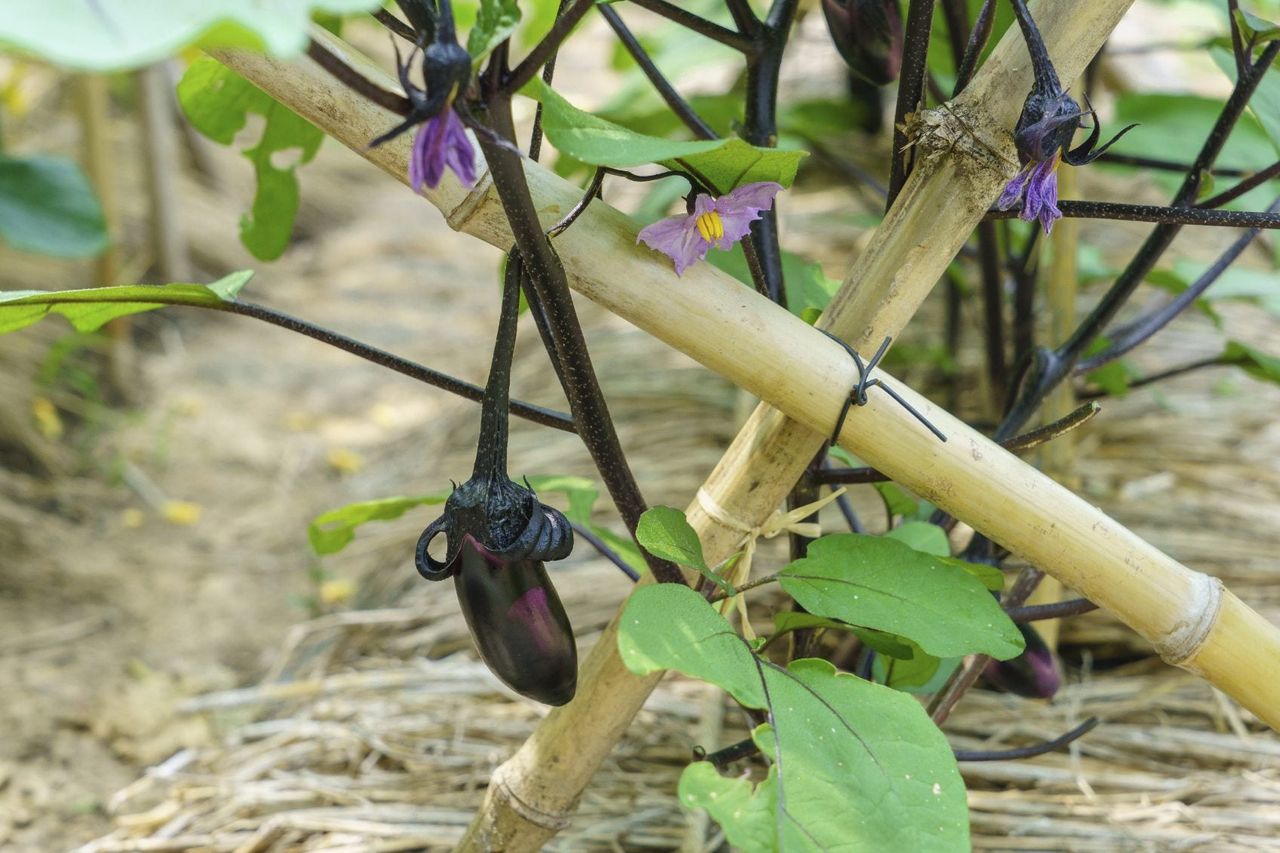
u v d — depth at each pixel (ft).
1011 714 4.28
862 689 3.26
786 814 3.16
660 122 4.50
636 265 3.27
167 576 5.90
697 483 5.27
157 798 4.42
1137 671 4.43
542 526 3.25
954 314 5.38
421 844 4.09
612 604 4.76
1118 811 4.02
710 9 5.69
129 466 6.82
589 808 4.09
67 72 8.62
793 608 4.23
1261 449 5.33
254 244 3.93
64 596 5.70
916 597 3.33
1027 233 4.65
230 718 4.80
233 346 8.23
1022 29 3.16
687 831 3.98
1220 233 6.92
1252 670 3.40
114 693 4.97
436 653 4.83
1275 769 4.13
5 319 3.42
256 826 4.19
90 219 6.22
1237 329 6.13
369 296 9.02
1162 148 4.43
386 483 6.49
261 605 5.67
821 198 7.57
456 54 2.99
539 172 3.29
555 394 6.23
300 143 3.83
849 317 3.36
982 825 4.01
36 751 4.61
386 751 4.31
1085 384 4.45
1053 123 3.14
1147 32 10.08
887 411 3.32
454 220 3.28
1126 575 3.36
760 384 3.31
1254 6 7.11
